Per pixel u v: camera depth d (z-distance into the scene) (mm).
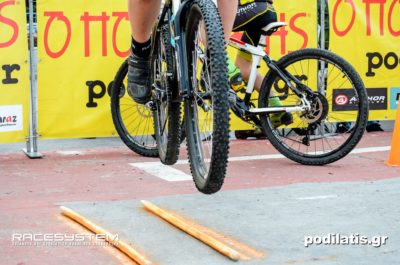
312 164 5383
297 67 6426
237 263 3062
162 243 3357
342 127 6691
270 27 5426
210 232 3529
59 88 6023
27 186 4746
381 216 3768
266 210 3938
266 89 5547
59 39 5984
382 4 6746
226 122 2781
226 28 3129
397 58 6832
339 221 3686
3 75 5793
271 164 5496
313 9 6551
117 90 5945
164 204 4109
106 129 6168
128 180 4914
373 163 5457
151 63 3559
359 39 6707
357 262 3061
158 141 3797
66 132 6074
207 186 2957
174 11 3047
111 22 6094
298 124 6191
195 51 3014
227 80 2781
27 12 6195
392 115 6887
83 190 4602
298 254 3174
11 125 5859
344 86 6480
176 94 3240
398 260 3084
